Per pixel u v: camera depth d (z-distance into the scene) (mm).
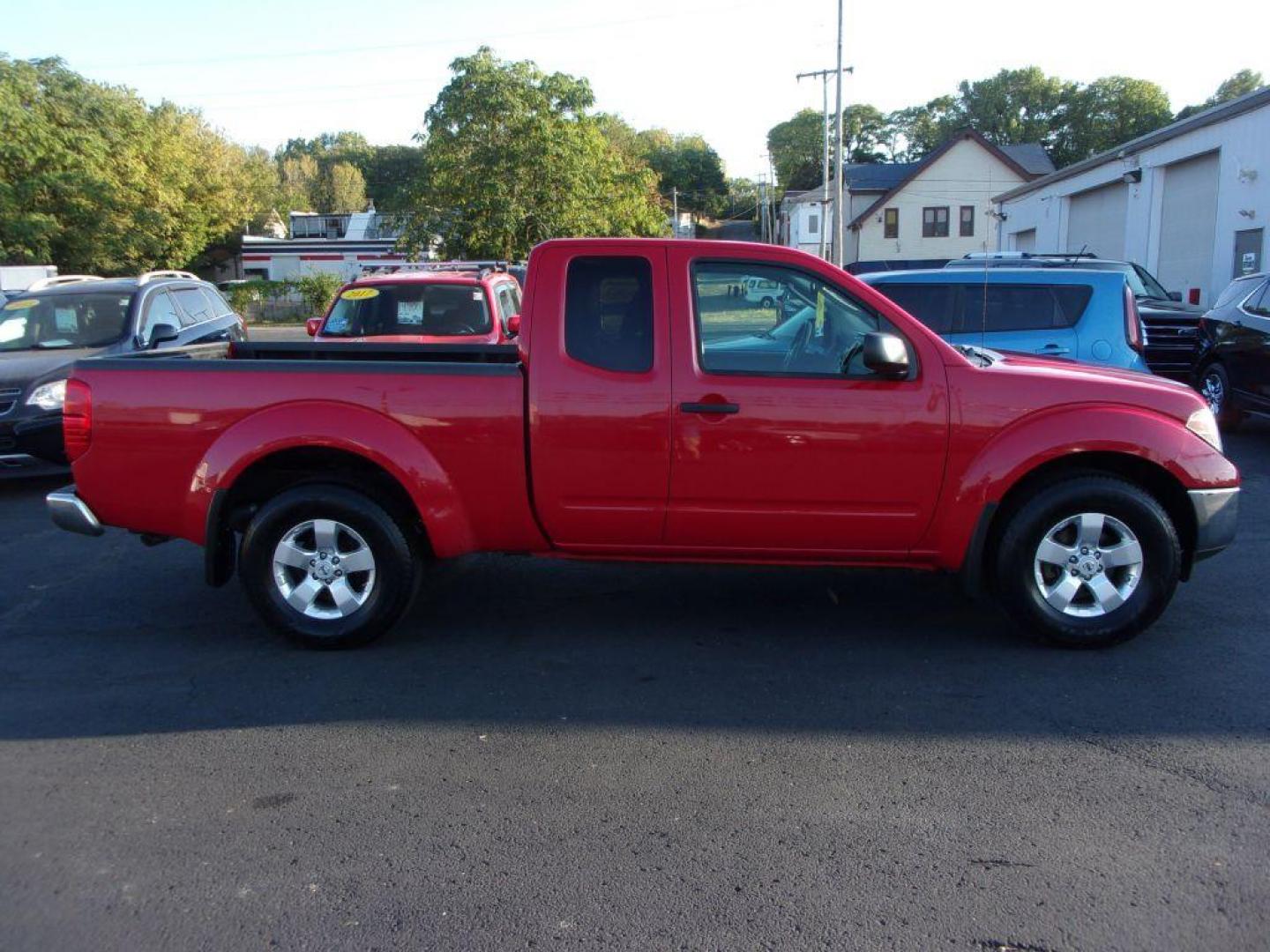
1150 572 4879
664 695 4535
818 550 4957
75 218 43344
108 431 4961
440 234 28281
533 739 4121
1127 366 8445
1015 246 33438
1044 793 3641
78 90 43875
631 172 29531
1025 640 5176
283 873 3215
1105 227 26250
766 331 4891
